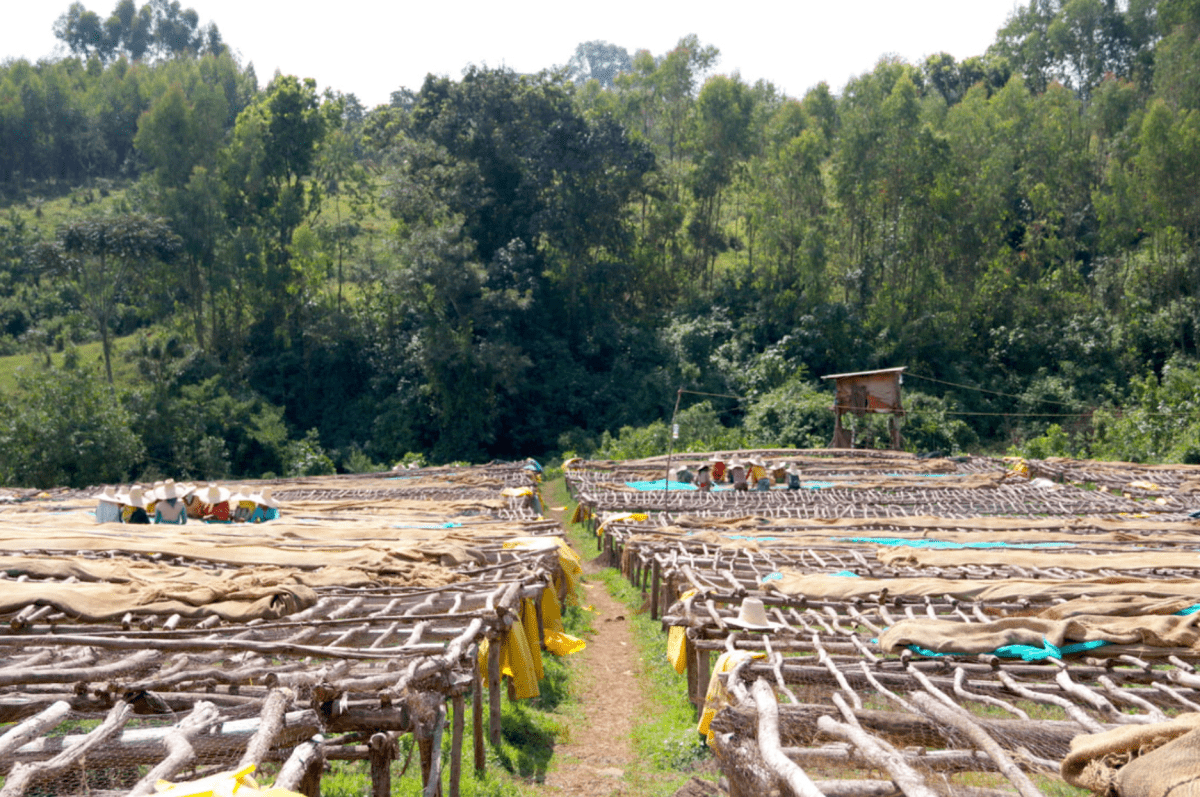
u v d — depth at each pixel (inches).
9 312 1722.4
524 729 329.7
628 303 1697.8
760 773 152.6
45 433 1085.1
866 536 486.9
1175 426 1056.2
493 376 1409.9
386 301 1498.5
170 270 1469.0
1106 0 2151.8
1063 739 163.9
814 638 243.6
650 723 342.6
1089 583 316.5
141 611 237.0
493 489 723.4
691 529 537.6
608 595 574.2
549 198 1568.7
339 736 192.5
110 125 2620.6
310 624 230.1
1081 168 1640.0
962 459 883.4
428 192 1492.4
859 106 1610.5
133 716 165.2
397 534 432.8
